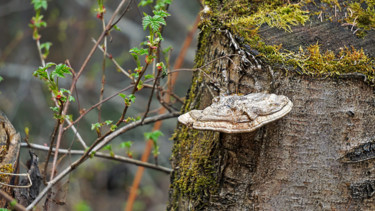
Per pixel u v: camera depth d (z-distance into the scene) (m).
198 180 2.70
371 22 2.69
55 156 2.92
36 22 3.33
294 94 2.44
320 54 2.51
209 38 2.78
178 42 8.02
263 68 2.46
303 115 2.44
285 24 2.64
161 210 6.95
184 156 2.88
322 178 2.47
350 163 2.44
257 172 2.51
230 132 2.24
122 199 7.00
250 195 2.54
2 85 7.70
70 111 7.00
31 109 7.46
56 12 7.20
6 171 2.62
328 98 2.42
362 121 2.41
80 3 7.80
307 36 2.59
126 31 6.91
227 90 2.61
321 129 2.44
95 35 7.68
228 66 2.60
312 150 2.45
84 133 6.87
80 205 5.09
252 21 2.65
